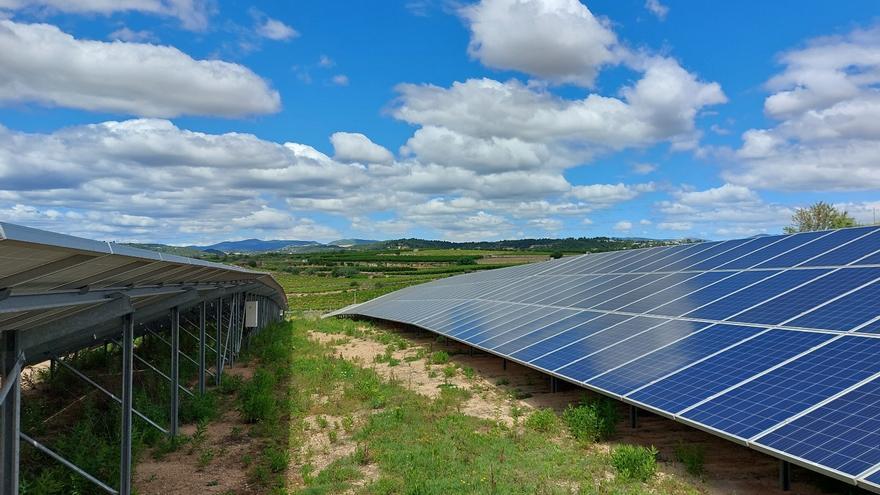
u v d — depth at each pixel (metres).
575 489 11.30
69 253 5.91
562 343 18.16
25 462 13.38
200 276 14.91
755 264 19.62
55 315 8.70
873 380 9.59
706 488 11.00
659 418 15.88
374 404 18.73
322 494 11.59
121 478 10.94
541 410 17.34
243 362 30.22
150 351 29.19
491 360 27.25
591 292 24.61
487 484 11.52
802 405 9.77
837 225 63.12
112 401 18.02
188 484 12.47
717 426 10.15
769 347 12.36
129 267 8.60
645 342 15.51
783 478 10.51
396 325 48.06
